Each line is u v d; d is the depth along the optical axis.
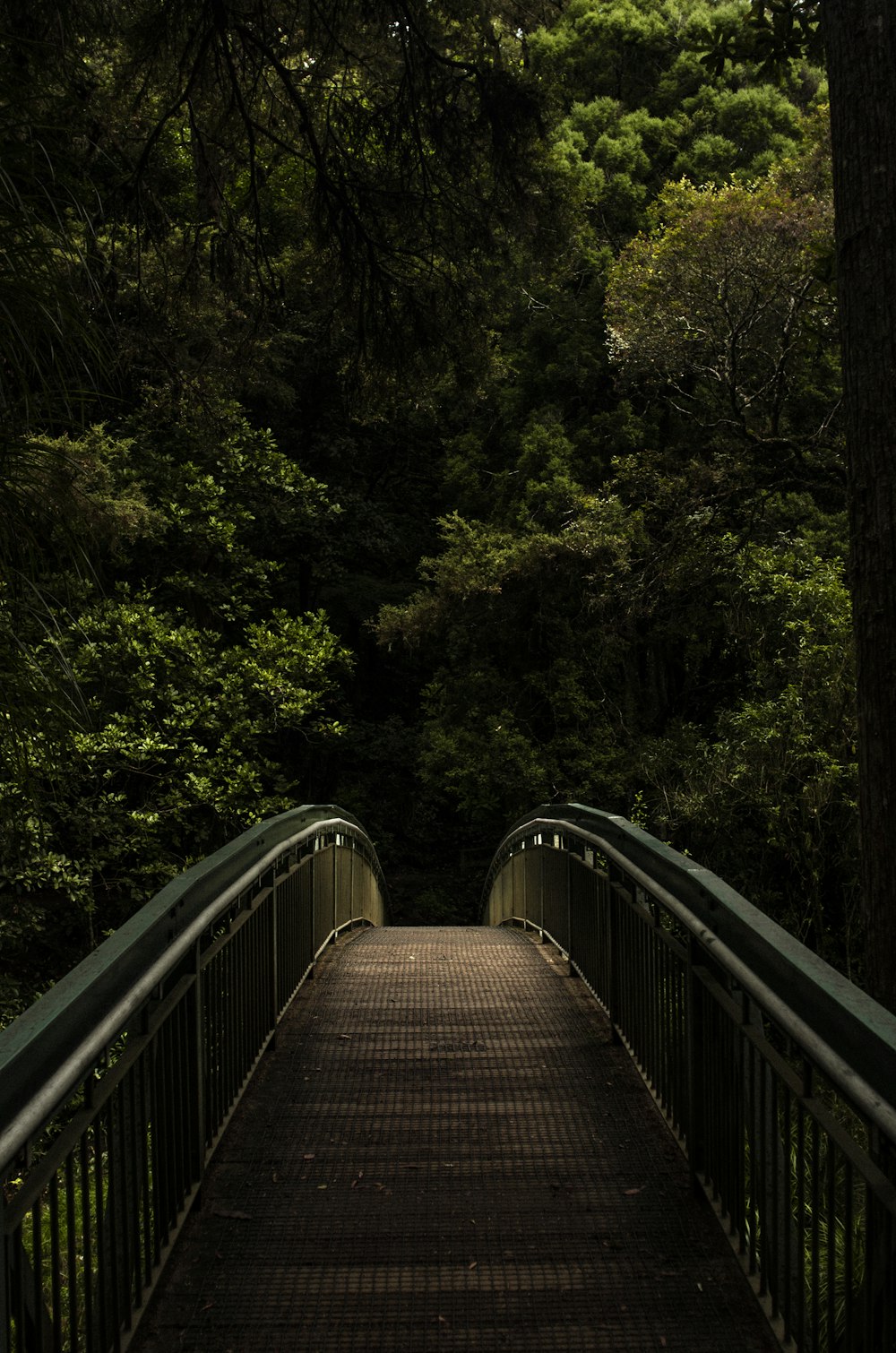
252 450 18.58
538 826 9.74
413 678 28.97
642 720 21.33
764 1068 3.41
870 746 4.33
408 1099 5.23
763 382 16.67
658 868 4.92
